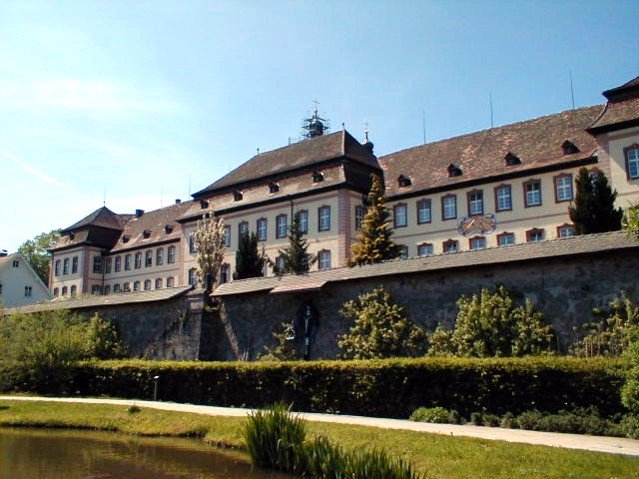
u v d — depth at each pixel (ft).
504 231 141.79
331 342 77.00
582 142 136.05
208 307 92.58
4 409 67.51
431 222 155.22
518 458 34.53
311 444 38.14
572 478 30.60
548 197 135.95
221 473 39.99
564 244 61.31
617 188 117.29
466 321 64.18
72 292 254.06
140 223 254.88
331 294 78.59
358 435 43.34
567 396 47.42
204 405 69.87
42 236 314.96
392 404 56.54
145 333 100.01
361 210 163.32
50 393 85.97
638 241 55.16
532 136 148.77
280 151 191.72
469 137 164.35
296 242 136.15
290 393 64.18
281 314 84.02
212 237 103.65
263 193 177.88
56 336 88.38
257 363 68.03
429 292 69.62
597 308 57.72
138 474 40.24
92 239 253.24
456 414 51.62
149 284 233.14
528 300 61.98
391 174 171.42
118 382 81.87
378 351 70.69
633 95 119.75
